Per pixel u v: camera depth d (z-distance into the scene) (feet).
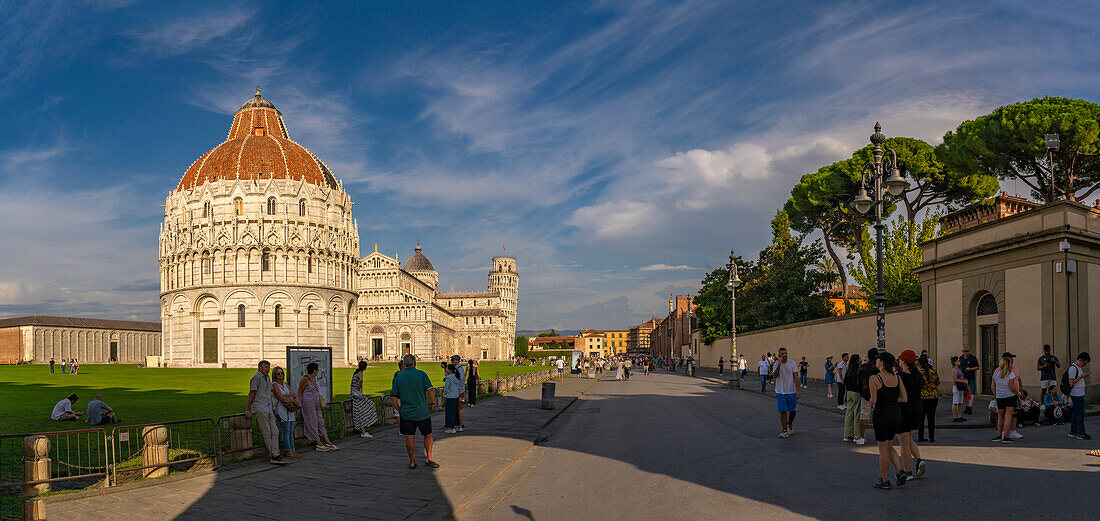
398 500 34.14
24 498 32.99
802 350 156.56
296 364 61.26
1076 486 31.71
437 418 75.66
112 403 97.66
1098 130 107.55
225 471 41.50
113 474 37.01
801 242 192.85
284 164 331.98
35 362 467.52
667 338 518.78
